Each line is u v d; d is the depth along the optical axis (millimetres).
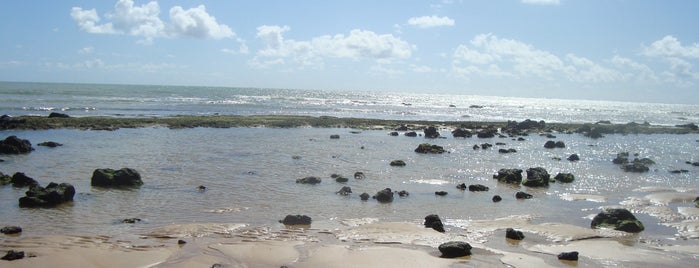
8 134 48062
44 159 34094
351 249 17109
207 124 62000
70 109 80875
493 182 30703
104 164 32656
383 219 21281
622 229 20250
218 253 16391
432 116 106125
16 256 15219
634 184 31531
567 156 45250
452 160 39812
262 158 37250
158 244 17141
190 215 21109
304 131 60875
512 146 51656
